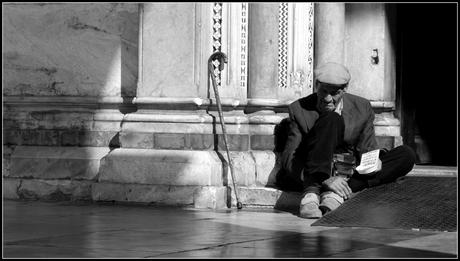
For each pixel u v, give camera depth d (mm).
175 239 8914
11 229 9617
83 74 13102
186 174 11867
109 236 9102
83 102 13031
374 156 11148
